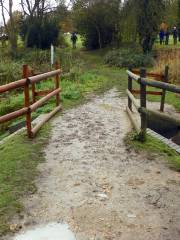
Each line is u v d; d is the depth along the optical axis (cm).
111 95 1334
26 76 710
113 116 973
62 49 2912
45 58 2236
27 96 722
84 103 1159
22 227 432
